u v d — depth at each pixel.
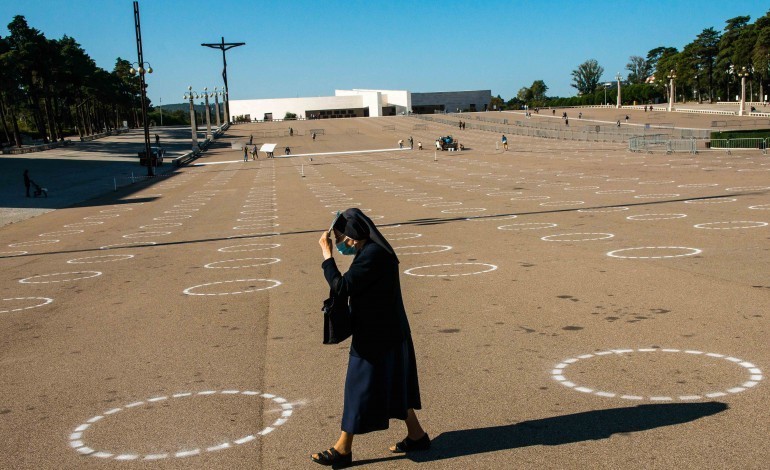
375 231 4.73
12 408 6.29
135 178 57.88
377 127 126.25
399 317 4.73
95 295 11.92
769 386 5.61
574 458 4.57
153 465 4.89
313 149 91.88
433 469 4.58
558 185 30.55
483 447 4.85
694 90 171.50
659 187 26.42
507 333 7.74
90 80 123.62
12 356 8.14
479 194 28.56
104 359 7.73
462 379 6.30
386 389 4.66
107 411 6.05
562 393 5.77
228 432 5.41
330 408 5.80
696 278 9.98
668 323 7.69
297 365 7.04
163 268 14.53
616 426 5.02
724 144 54.22
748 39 127.62
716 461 4.37
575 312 8.48
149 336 8.66
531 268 11.69
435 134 106.50
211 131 125.06
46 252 18.98
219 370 7.03
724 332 7.19
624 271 10.88
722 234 14.12
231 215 26.47
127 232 22.75
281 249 16.25
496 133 102.88
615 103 178.00
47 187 49.41
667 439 4.74
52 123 107.50
